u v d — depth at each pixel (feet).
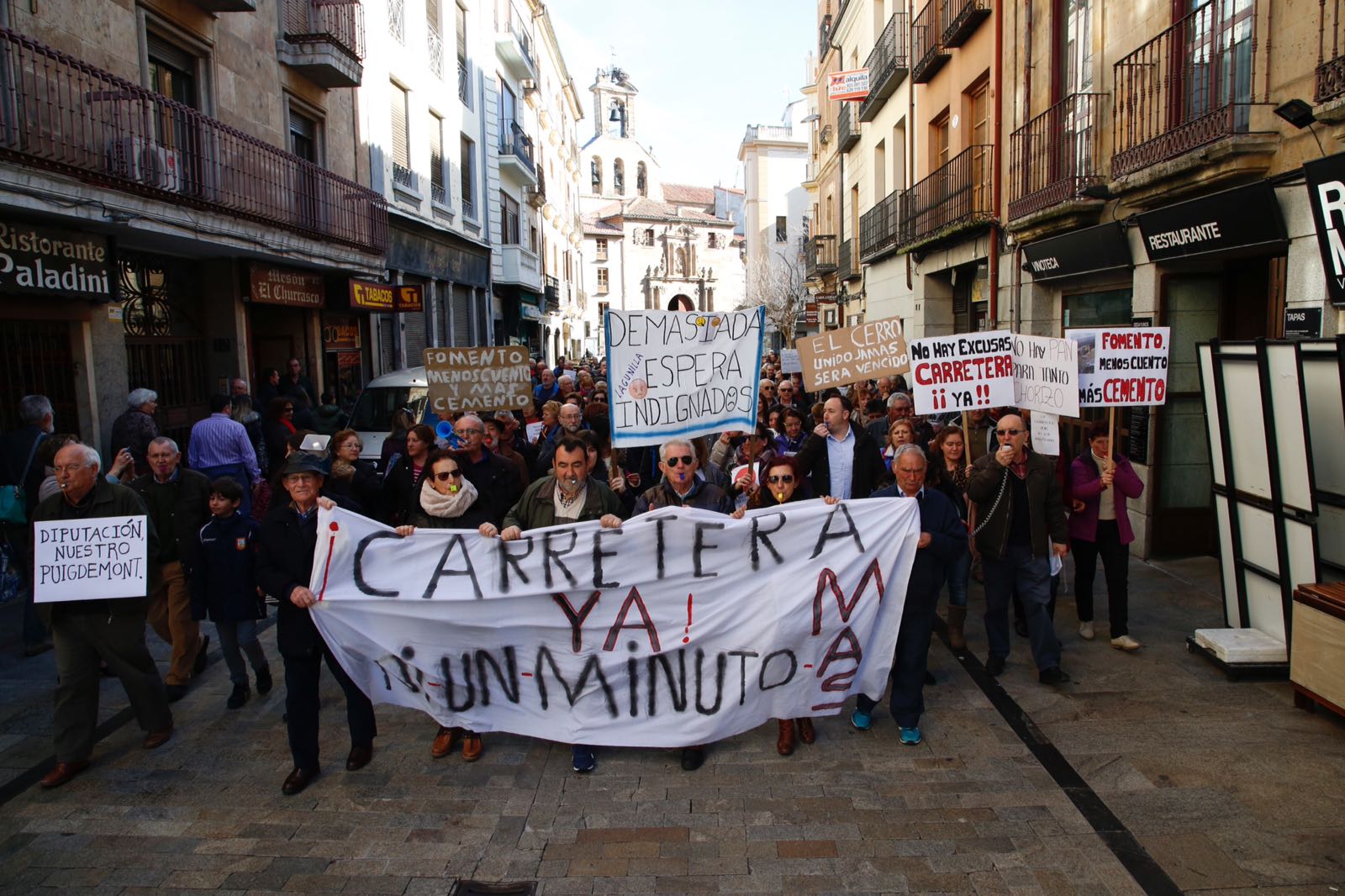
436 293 69.56
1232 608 20.10
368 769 15.11
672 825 13.14
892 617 15.38
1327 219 18.24
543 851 12.48
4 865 12.35
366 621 14.92
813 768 14.87
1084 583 20.80
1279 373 17.74
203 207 32.55
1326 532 17.39
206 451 26.43
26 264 25.88
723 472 21.80
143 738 16.56
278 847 12.73
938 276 51.03
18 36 23.76
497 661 15.39
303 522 14.97
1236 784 13.92
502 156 86.22
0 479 22.03
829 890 11.48
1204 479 28.02
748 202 198.70
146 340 35.58
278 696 18.57
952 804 13.56
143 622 15.79
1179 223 24.43
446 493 16.01
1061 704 17.22
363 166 54.75
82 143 26.78
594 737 15.08
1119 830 12.71
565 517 16.22
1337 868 11.68
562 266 149.38
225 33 39.09
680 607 15.42
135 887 11.82
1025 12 36.14
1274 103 21.54
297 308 47.75
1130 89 27.68
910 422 22.65
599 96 263.49
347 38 49.96
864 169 71.72
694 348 18.39
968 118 45.14
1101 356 20.12
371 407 40.45
